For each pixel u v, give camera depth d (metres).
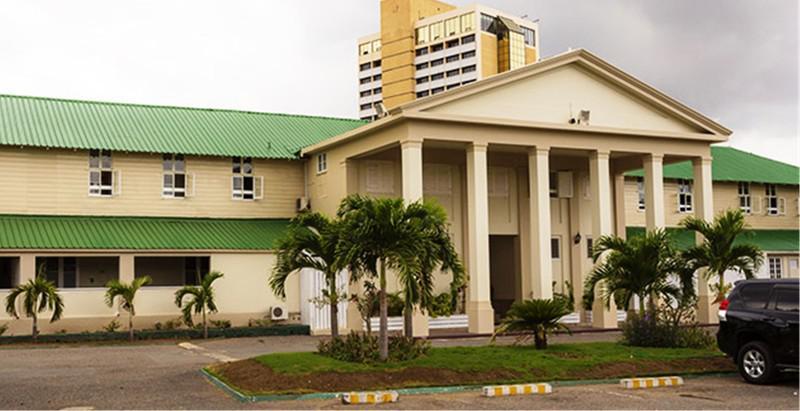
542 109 27.67
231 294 27.95
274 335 27.03
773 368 15.02
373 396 13.12
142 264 30.56
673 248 20.50
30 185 28.62
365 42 118.94
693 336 19.39
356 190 29.08
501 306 33.03
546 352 17.69
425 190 30.41
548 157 30.30
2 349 22.14
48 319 25.38
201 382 15.22
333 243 16.55
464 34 104.31
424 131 25.45
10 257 26.62
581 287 32.47
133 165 30.20
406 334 17.27
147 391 14.12
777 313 15.10
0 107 30.61
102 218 29.31
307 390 13.68
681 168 38.66
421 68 107.62
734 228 21.28
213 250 27.75
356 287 26.92
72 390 14.16
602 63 28.52
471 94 26.22
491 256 33.72
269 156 31.55
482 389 14.09
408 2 108.81
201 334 25.95
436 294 29.84
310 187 32.28
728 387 14.91
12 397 13.39
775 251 37.28
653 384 15.06
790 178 41.31
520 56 106.56
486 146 26.45
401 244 15.48
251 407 12.64
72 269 29.03
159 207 30.41
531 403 13.09
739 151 44.56
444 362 15.60
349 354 15.78
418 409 12.48
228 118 34.81
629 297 20.20
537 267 27.08
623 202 33.09
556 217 32.78
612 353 17.72
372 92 117.56
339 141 28.97
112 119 31.88
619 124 29.16
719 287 21.52
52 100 32.50
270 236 29.70
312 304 27.38
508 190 32.03
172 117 33.50
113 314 26.23
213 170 31.36
